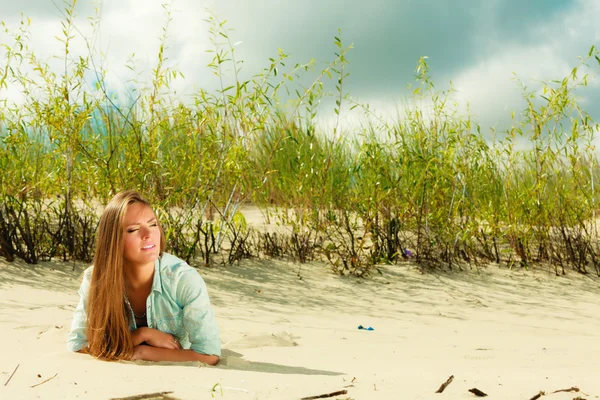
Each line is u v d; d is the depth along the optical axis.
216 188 7.39
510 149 7.51
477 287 6.79
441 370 2.94
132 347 2.80
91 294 2.80
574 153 7.28
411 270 7.14
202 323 2.92
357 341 4.19
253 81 6.48
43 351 2.94
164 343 2.89
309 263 7.14
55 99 6.34
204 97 6.55
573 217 7.65
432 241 7.41
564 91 7.18
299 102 6.86
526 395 2.24
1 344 3.10
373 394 2.19
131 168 6.54
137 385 2.14
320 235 7.75
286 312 5.48
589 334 5.17
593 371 3.02
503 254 7.74
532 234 7.65
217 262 6.92
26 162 6.80
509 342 4.46
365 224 7.33
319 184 7.53
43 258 6.30
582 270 7.32
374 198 7.23
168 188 6.56
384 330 4.89
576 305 6.36
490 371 2.94
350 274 6.91
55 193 6.86
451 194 7.86
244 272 6.70
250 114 6.65
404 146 7.53
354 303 6.04
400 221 7.56
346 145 8.59
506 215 7.73
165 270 2.93
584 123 7.16
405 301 6.22
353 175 7.89
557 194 7.57
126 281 2.91
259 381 2.32
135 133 6.47
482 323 5.48
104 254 2.79
